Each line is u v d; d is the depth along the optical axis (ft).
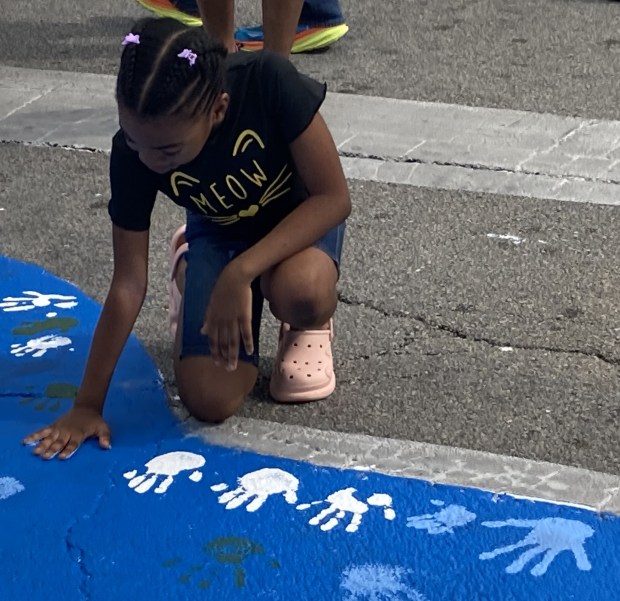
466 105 14.55
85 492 7.80
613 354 9.32
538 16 18.43
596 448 8.16
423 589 6.91
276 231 7.88
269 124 7.72
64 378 9.04
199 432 8.42
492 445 8.21
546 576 6.99
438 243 11.21
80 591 6.97
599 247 11.07
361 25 18.10
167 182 7.98
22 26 18.13
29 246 11.32
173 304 9.19
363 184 12.51
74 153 13.50
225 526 7.46
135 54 7.09
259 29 17.10
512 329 9.71
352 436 8.34
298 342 8.73
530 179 12.50
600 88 15.11
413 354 9.37
